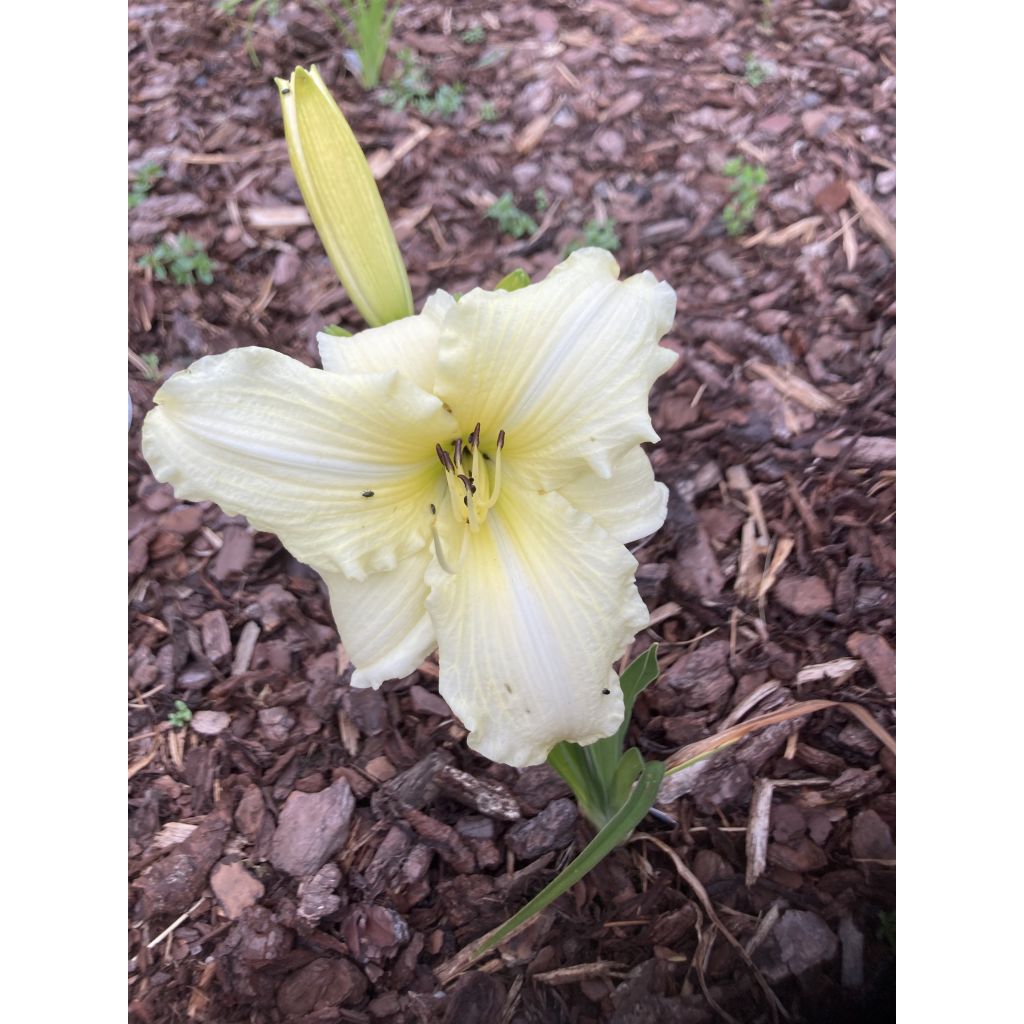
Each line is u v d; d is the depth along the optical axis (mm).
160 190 509
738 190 500
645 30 558
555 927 354
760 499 427
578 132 523
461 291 485
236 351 250
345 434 258
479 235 499
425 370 268
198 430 249
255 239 499
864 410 442
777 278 478
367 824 371
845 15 556
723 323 467
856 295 470
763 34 554
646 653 311
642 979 344
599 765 328
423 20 565
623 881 360
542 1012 342
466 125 529
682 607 409
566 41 555
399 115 532
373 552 267
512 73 545
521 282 302
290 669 405
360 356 268
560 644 266
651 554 419
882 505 419
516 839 365
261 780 383
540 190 509
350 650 277
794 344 460
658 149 517
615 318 263
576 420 266
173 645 410
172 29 558
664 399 451
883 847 359
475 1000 343
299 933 353
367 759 385
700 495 429
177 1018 344
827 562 411
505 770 378
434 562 272
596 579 271
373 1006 344
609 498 281
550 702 266
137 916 357
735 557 416
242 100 538
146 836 372
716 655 398
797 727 380
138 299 480
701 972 344
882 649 392
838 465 430
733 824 368
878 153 508
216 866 365
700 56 547
